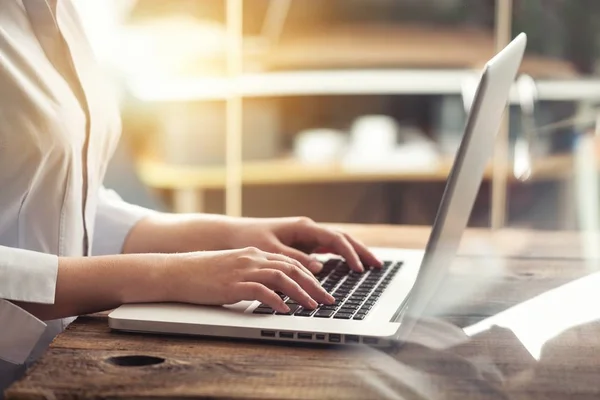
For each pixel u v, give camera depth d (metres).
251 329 1.02
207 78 2.77
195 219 1.47
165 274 1.12
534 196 2.73
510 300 1.23
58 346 0.99
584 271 1.39
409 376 0.91
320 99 2.79
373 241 1.62
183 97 2.77
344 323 1.04
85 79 1.49
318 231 1.40
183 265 1.12
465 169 1.09
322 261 1.41
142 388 0.87
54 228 1.37
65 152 1.34
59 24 1.46
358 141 2.80
